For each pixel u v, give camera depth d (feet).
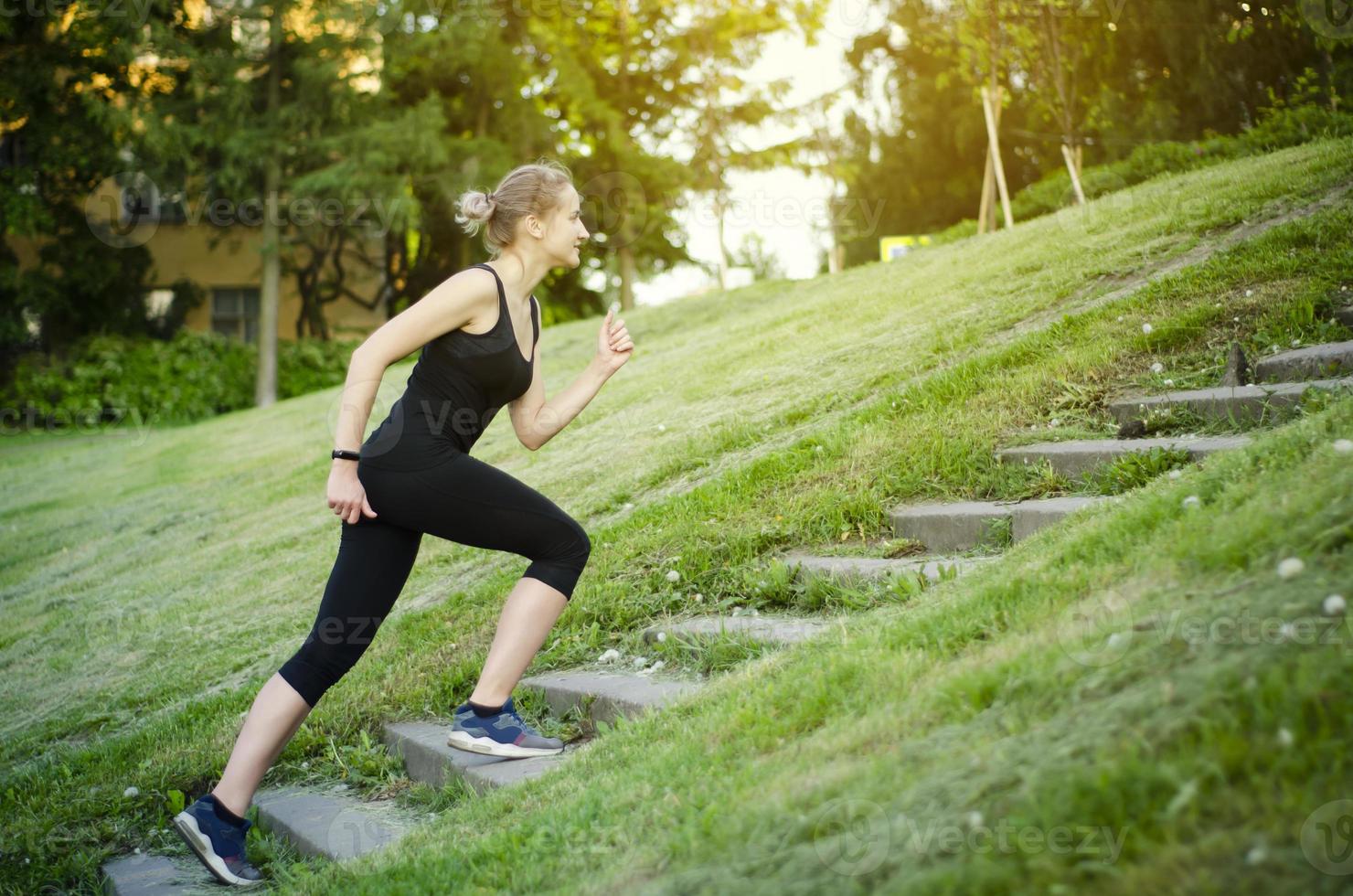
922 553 14.11
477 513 10.45
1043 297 22.40
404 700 14.47
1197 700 6.03
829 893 5.93
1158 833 5.32
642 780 8.85
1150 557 8.45
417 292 86.89
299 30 70.64
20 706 19.98
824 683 9.01
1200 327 16.83
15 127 71.61
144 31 66.49
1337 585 6.62
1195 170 32.48
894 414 18.42
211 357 72.64
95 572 30.22
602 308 94.84
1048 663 7.41
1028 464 15.12
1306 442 9.44
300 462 39.14
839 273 45.55
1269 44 33.40
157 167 69.62
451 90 82.33
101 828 13.33
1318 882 4.72
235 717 15.56
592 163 84.07
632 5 78.69
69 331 76.18
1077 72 38.27
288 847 11.79
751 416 22.70
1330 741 5.39
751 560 15.20
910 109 65.00
